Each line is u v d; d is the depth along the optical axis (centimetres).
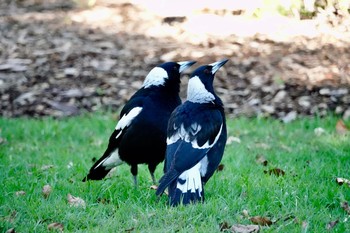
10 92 1656
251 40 1811
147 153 984
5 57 1864
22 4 2472
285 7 1802
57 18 2222
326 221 848
